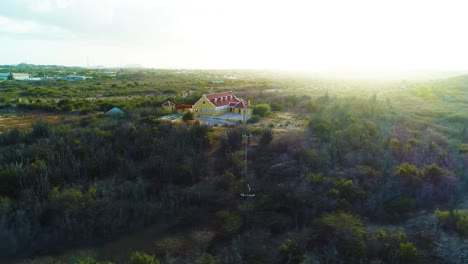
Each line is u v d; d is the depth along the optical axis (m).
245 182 32.16
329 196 28.64
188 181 33.09
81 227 25.92
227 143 40.50
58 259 23.45
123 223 27.03
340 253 22.56
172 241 25.28
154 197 30.64
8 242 23.94
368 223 26.70
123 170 34.06
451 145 41.34
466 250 21.97
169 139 39.78
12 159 33.56
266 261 22.27
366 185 30.98
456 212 25.92
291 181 31.47
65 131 41.97
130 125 43.44
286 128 49.50
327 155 36.19
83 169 33.38
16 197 28.38
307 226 26.23
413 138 42.91
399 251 21.98
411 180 30.98
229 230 25.88
